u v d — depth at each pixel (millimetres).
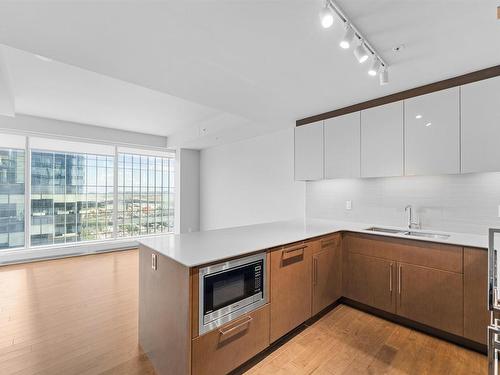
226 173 5539
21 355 1933
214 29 1633
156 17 1500
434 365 1840
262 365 1838
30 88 3197
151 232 6113
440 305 2119
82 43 1762
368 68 2170
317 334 2225
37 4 1353
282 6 1435
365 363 1864
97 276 3719
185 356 1448
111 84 3094
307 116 3482
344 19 1527
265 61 2055
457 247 2037
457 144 2209
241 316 1717
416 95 2545
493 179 2285
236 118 3996
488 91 2070
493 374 1091
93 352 1979
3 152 4383
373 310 2570
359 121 2848
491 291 1186
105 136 5191
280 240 2078
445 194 2547
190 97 2824
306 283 2271
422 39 1762
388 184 2939
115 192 5535
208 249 1766
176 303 1547
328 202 3537
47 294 3068
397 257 2359
